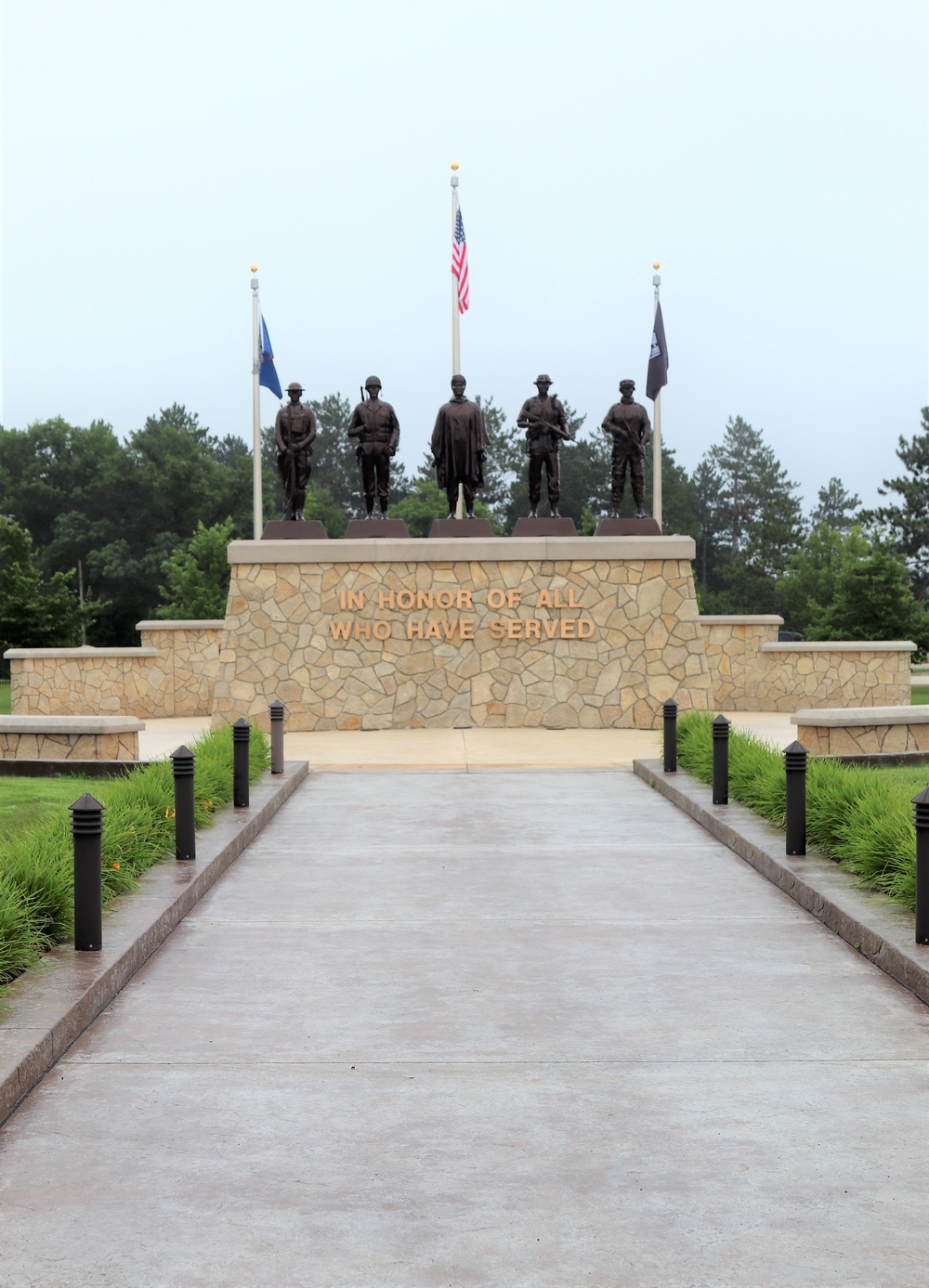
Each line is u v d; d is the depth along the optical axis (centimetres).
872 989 763
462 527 2517
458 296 2991
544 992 763
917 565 6806
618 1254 438
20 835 1101
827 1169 507
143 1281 422
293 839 1300
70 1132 546
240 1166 511
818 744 1739
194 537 7656
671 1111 570
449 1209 473
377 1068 628
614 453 2530
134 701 2980
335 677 2412
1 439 9056
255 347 3142
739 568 8894
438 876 1116
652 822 1405
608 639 2427
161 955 849
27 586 4403
